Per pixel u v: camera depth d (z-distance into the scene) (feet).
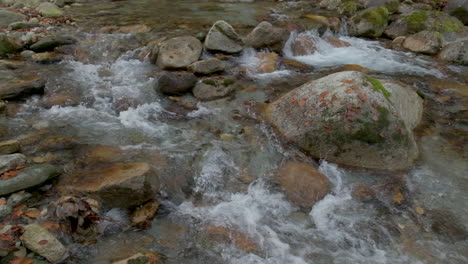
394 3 38.93
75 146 15.52
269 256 11.21
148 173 12.61
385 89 16.90
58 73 22.18
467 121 19.52
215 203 13.23
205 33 28.09
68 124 17.26
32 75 21.57
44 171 12.90
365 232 12.26
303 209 13.14
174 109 19.24
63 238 10.88
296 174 14.49
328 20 34.37
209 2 43.11
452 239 12.05
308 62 27.32
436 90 23.26
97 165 14.20
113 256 10.63
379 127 15.26
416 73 26.13
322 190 13.88
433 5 40.32
